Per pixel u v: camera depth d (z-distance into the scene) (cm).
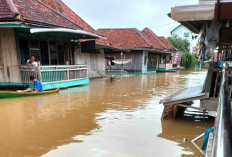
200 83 1833
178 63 4059
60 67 1257
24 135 564
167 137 573
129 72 2777
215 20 371
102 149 489
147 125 666
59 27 1247
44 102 938
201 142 545
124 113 798
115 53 2783
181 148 506
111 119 719
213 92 691
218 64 737
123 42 2833
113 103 963
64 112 793
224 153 93
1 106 848
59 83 1257
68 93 1175
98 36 1492
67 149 486
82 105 910
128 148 497
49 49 1329
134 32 2961
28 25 993
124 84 1653
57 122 675
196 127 666
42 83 1116
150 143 530
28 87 1098
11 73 1070
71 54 1545
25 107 846
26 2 1227
